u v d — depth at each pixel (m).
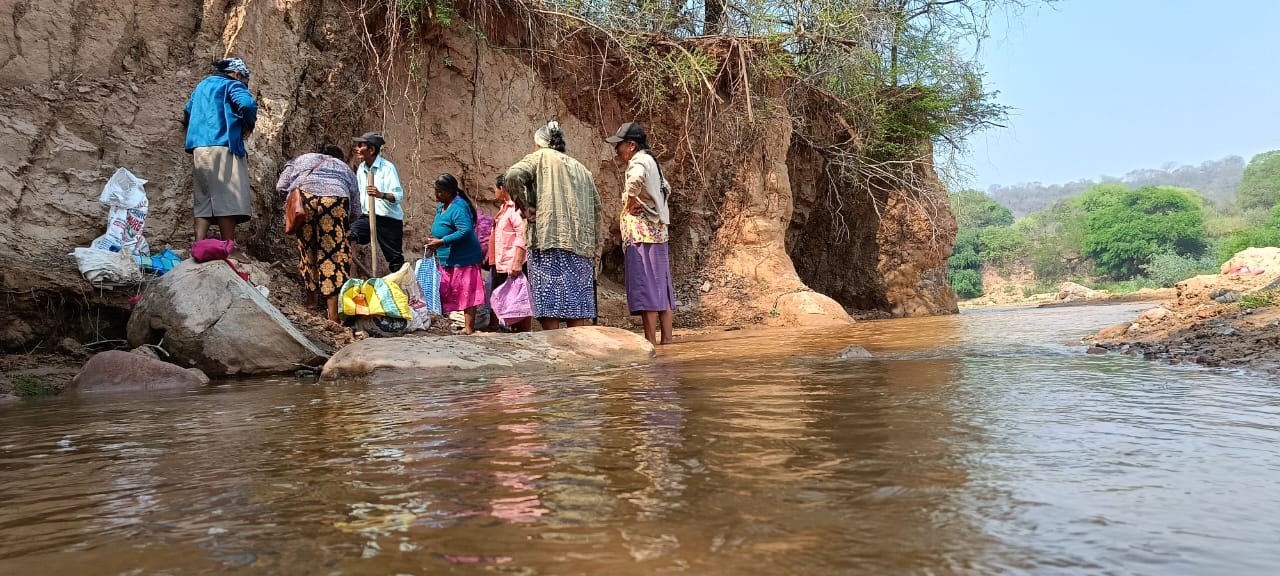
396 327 6.76
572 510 1.47
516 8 10.61
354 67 9.37
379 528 1.40
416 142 9.85
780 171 13.11
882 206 16.12
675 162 12.60
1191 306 7.50
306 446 2.27
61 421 3.19
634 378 3.85
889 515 1.40
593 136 11.86
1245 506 1.43
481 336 5.21
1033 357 4.36
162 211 7.50
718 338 7.48
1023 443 1.99
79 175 7.21
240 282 5.66
